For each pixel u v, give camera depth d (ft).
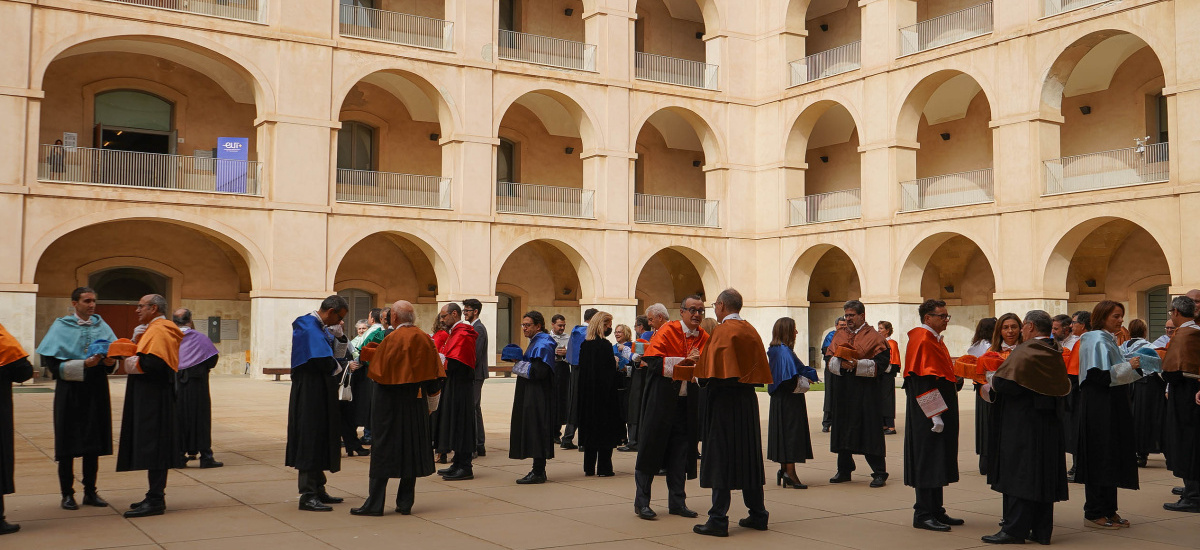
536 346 35.76
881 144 102.47
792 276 113.19
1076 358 37.35
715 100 115.14
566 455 44.09
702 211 120.26
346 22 104.58
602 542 25.43
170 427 28.73
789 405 35.32
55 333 28.12
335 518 28.30
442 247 99.55
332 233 94.43
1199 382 30.66
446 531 26.61
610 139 109.09
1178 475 31.09
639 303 131.44
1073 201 83.97
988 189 98.48
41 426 51.57
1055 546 25.85
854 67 107.24
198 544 24.49
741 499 32.78
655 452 29.01
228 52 89.86
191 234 101.76
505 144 120.57
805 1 116.06
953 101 107.34
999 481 26.13
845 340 36.17
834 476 37.50
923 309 28.89
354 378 43.45
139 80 98.22
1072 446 37.45
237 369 103.50
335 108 94.79
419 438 29.12
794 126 113.91
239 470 37.73
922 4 109.50
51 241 81.97
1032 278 87.20
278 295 91.09
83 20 83.51
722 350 26.66
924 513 27.86
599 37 109.50
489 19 103.04
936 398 27.30
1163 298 91.25
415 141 113.29
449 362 36.50
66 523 27.09
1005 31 90.33
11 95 80.28
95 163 95.04
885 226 101.71
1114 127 93.20
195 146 101.19
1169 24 78.07
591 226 107.86
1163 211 78.07
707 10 117.80
